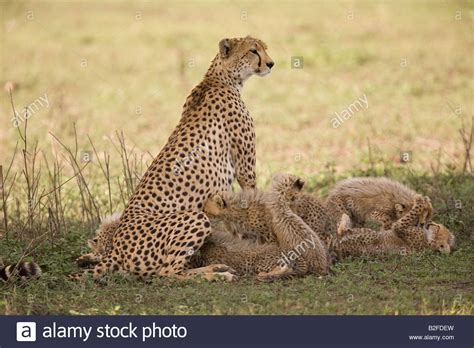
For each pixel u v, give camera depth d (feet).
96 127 71.31
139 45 103.35
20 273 35.50
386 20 109.91
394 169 55.42
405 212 42.70
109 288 35.01
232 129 40.63
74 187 53.26
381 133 67.41
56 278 35.73
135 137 68.44
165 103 80.07
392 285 35.58
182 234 36.27
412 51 94.58
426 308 32.60
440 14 110.52
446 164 54.13
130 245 36.50
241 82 42.29
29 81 87.76
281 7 122.42
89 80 88.99
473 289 35.19
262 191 39.24
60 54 99.76
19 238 41.50
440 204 46.06
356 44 99.09
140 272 36.32
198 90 41.32
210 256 37.78
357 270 37.22
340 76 87.10
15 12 119.55
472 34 100.68
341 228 40.86
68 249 40.83
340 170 57.98
